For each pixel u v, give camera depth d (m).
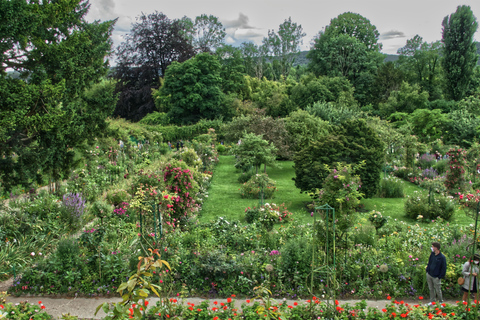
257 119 22.27
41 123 11.09
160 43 43.28
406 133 23.38
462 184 14.84
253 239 8.66
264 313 5.00
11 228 8.85
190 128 32.59
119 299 6.75
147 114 40.09
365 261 7.48
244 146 17.62
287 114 37.34
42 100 11.34
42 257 8.00
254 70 60.56
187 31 52.81
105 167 16.73
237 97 42.22
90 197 13.14
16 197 12.27
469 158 17.86
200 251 7.87
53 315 6.20
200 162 19.41
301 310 5.55
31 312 5.52
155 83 44.19
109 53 15.95
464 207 10.14
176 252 7.52
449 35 36.91
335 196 6.59
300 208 13.90
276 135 21.50
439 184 15.04
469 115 26.50
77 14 15.19
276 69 62.94
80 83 13.39
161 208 8.19
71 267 7.21
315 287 7.02
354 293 6.96
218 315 5.36
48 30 13.13
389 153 20.41
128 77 43.41
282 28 62.03
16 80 11.46
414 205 12.59
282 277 7.10
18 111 10.50
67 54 12.74
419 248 8.33
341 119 26.69
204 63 37.09
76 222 10.20
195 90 36.25
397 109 36.66
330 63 46.59
